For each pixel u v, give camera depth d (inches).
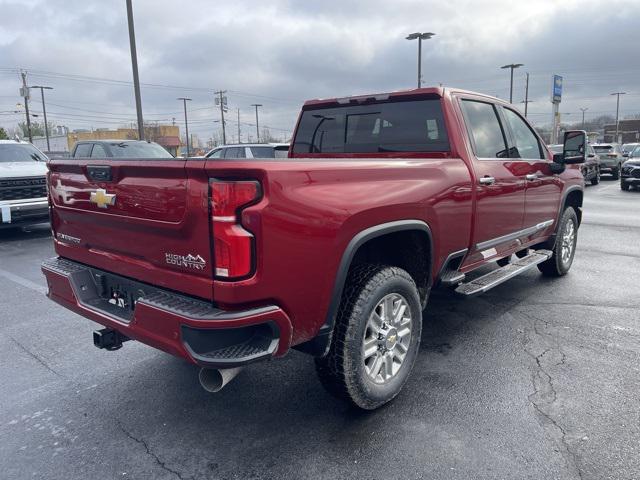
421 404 133.3
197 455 114.8
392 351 131.2
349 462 110.7
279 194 97.2
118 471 110.0
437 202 139.1
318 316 109.1
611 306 209.5
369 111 177.9
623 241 357.7
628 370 150.7
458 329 185.3
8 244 381.1
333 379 119.6
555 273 249.9
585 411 128.4
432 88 161.5
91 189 121.6
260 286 96.6
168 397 141.2
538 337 177.0
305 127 198.7
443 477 105.1
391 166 126.3
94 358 167.9
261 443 118.5
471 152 161.6
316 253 104.9
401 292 129.8
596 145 1089.4
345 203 110.5
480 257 171.5
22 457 115.2
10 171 383.2
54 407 136.9
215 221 94.3
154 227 106.0
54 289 138.9
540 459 109.9
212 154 624.4
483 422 124.4
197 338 96.7
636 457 110.1
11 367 162.2
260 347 100.3
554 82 1130.7
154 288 112.1
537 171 203.3
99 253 126.3
